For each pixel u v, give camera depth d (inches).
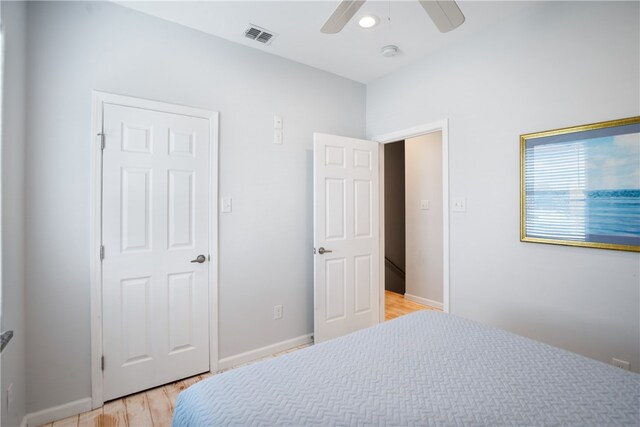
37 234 70.6
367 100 132.4
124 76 81.2
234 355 98.9
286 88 110.0
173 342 88.0
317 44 100.8
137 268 82.6
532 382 43.0
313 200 112.9
